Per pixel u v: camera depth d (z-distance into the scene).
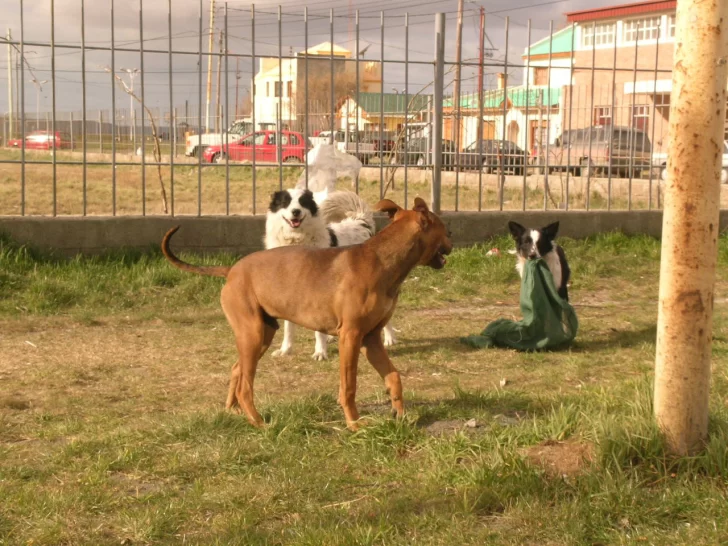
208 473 4.61
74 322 8.77
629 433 4.49
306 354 7.79
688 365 4.44
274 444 4.99
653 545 3.65
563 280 9.20
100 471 4.57
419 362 7.52
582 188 20.11
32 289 9.42
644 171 21.31
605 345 8.22
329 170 11.75
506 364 7.46
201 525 3.98
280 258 5.38
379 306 5.20
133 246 10.88
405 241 5.23
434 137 12.47
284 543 3.76
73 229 10.55
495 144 20.22
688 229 4.36
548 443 4.74
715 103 4.26
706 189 4.34
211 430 5.20
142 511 4.07
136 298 9.66
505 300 10.37
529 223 12.94
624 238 13.27
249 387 5.40
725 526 3.75
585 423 4.85
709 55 4.23
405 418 5.17
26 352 7.64
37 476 4.58
